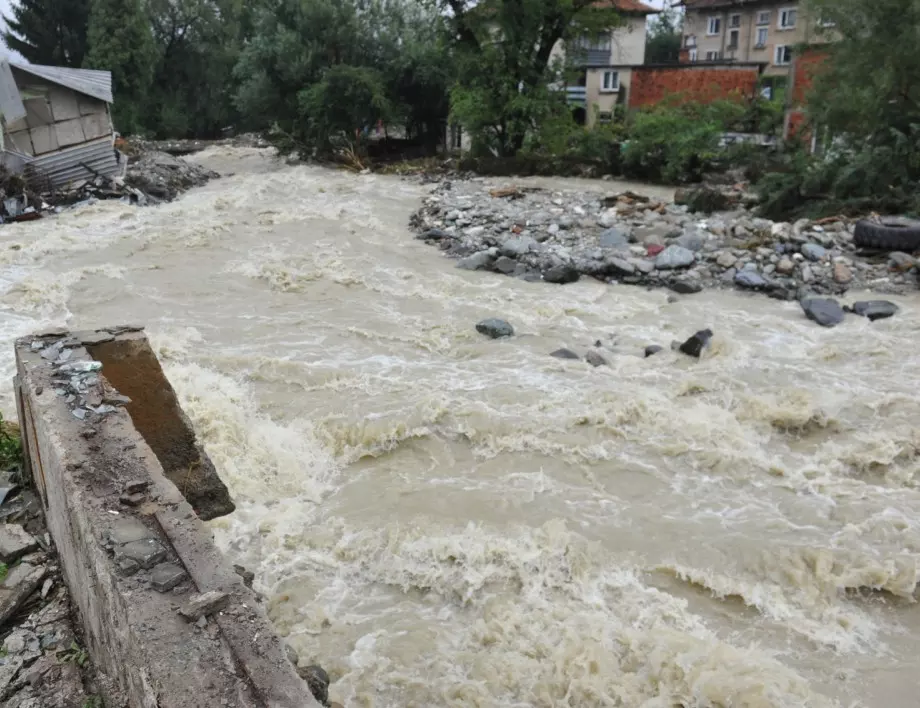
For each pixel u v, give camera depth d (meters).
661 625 5.95
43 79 20.88
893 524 7.16
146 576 3.63
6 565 5.42
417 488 7.81
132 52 40.53
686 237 15.25
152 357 6.38
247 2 46.38
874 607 6.29
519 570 6.56
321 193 23.03
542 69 27.67
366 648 5.80
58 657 4.58
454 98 27.64
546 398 9.46
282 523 7.21
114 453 4.75
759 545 6.85
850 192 17.25
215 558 3.79
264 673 3.13
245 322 12.21
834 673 5.60
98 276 14.37
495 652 5.73
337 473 8.20
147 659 3.16
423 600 6.35
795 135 22.67
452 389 9.76
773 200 17.25
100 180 21.52
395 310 12.95
